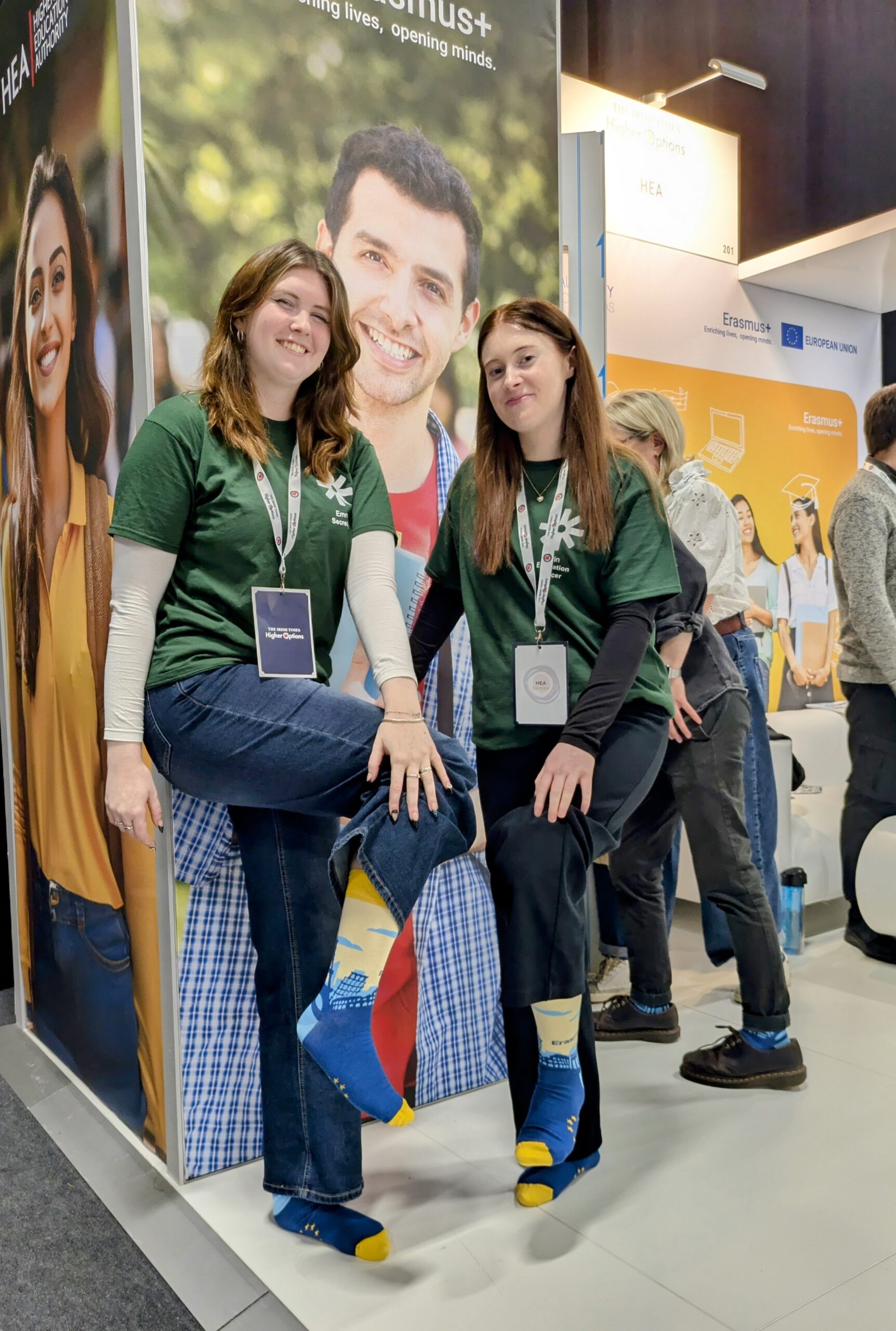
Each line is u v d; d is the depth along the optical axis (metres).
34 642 2.31
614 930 2.77
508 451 1.68
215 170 1.73
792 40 3.47
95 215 1.81
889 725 2.83
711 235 3.80
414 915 2.04
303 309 1.50
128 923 1.93
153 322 1.68
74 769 2.10
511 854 1.52
